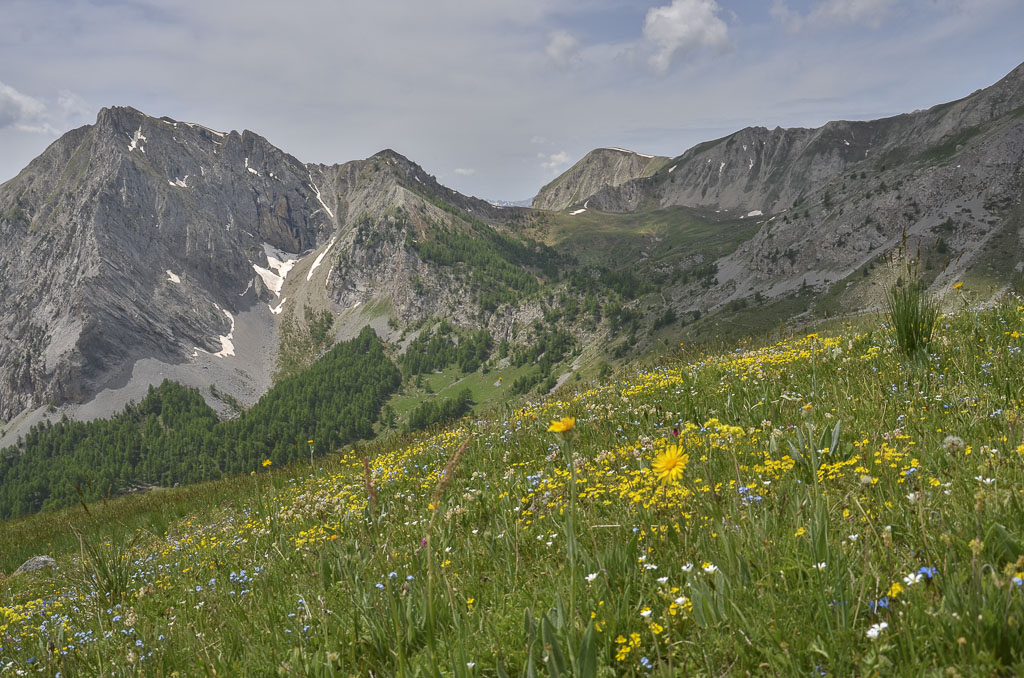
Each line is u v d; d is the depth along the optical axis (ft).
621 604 10.72
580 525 14.85
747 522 12.23
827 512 11.54
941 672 7.82
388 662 11.25
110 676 14.39
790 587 10.45
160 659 14.21
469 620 11.63
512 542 15.44
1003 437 14.03
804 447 15.76
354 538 19.88
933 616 8.60
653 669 9.43
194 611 18.16
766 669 8.79
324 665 11.56
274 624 14.32
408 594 12.64
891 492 12.29
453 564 15.64
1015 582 7.91
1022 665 7.34
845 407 19.77
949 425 16.15
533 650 9.95
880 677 8.04
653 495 14.47
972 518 10.62
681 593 10.54
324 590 16.08
